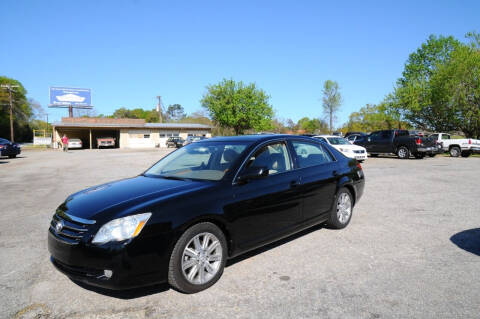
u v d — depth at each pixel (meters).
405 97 30.75
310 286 3.18
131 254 2.75
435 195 7.76
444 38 33.78
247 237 3.51
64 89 54.78
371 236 4.70
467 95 27.23
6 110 72.50
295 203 4.07
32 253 4.19
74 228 2.91
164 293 3.08
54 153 30.64
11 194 8.53
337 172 4.86
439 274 3.41
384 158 20.23
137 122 50.78
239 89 46.59
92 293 3.10
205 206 3.15
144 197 3.14
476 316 2.62
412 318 2.60
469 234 4.77
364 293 3.02
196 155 4.18
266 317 2.64
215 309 2.78
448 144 21.92
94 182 10.71
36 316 2.71
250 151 3.84
